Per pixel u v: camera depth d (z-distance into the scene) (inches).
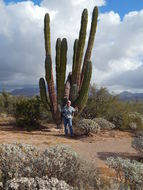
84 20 498.3
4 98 831.1
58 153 155.0
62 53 500.4
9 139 367.2
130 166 147.0
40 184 127.0
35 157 167.3
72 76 527.8
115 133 476.7
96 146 365.7
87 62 493.0
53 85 524.4
